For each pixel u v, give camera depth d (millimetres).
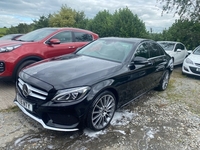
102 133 2664
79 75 2504
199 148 2512
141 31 18750
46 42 4691
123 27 18969
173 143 2572
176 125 3080
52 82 2346
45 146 2295
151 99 4207
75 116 2307
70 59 3252
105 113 2750
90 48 3857
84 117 2371
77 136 2551
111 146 2389
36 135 2506
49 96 2266
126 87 3049
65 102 2244
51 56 4727
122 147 2389
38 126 2721
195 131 2941
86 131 2686
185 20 11664
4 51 3855
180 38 13055
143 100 4105
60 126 2307
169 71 4977
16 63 3953
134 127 2896
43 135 2518
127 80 3027
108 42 3838
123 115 3268
